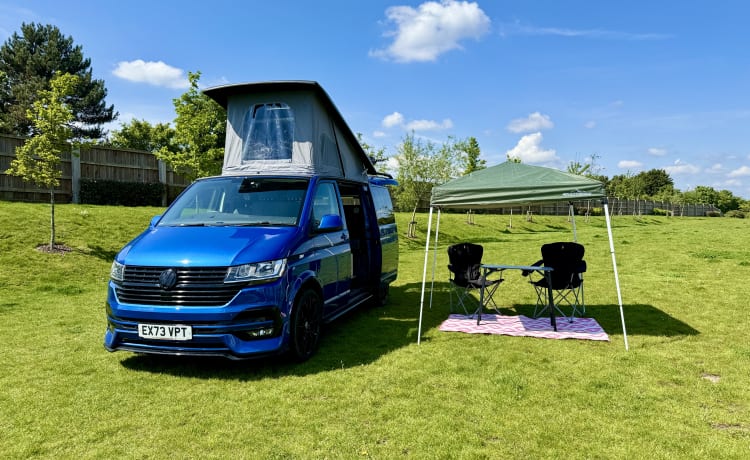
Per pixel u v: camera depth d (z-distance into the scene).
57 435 3.46
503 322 6.93
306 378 4.59
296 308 4.91
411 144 22.64
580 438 3.40
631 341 5.93
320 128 6.95
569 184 5.98
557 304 7.75
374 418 3.71
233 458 3.13
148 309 4.44
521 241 22.14
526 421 3.66
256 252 4.63
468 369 4.85
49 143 11.22
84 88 43.59
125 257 4.76
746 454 3.16
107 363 5.06
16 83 41.66
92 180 18.67
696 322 6.84
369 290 7.44
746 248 16.00
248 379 4.57
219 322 4.35
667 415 3.78
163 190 21.45
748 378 4.59
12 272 9.53
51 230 11.03
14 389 4.33
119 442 3.36
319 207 5.84
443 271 12.80
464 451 3.20
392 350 5.55
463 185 6.54
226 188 5.94
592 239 21.05
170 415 3.78
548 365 4.99
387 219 8.31
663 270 11.64
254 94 7.04
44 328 6.50
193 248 4.64
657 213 54.81
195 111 20.11
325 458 3.12
